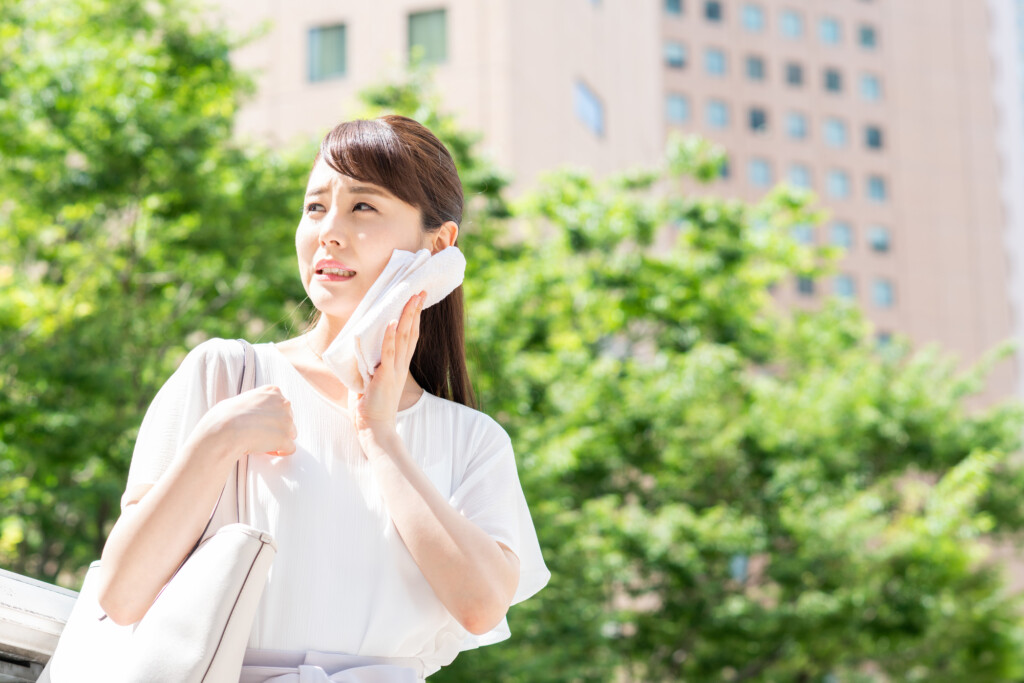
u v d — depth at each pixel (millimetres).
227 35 11281
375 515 1431
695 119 47812
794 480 14453
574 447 10812
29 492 8297
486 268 12953
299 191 10250
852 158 49281
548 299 13719
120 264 9742
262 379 1490
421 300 1521
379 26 21422
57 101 8789
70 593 1586
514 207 14383
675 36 48188
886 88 50438
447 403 1646
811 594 13906
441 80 20859
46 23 9406
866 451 17250
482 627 1397
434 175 1600
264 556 1238
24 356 8172
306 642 1361
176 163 9102
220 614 1204
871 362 19250
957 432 17406
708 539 12844
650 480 15344
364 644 1386
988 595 17047
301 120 21422
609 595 12531
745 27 49156
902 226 49188
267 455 1423
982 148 51125
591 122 24859
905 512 16328
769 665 15391
